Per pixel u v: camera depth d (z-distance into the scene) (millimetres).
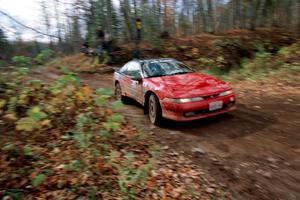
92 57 17422
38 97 5145
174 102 5246
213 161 4137
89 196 3148
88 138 4410
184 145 4820
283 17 22344
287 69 10797
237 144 4629
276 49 15469
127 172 3719
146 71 6691
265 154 4145
